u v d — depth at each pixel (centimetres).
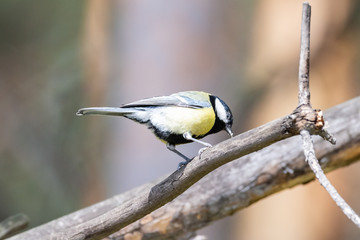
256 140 496
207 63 1286
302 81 485
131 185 1238
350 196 1491
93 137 1363
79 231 588
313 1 1495
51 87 1878
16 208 1706
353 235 1397
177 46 1264
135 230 724
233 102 1403
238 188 744
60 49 1933
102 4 1331
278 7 1516
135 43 1271
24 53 1936
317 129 466
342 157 757
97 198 1333
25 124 1831
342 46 1502
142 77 1261
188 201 736
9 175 1745
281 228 1404
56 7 1969
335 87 1503
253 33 1492
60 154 1769
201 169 534
